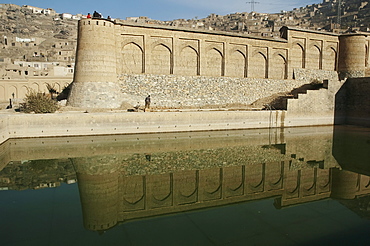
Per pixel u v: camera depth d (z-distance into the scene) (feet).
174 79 90.17
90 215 28.14
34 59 187.73
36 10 418.51
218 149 60.18
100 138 64.90
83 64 77.20
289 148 62.18
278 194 35.19
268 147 62.90
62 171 44.27
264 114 83.97
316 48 118.42
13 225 25.76
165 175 42.80
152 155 54.49
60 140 62.23
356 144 66.85
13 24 329.72
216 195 34.71
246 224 26.13
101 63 77.25
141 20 335.88
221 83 97.55
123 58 85.81
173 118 72.95
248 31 256.11
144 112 70.23
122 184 38.60
